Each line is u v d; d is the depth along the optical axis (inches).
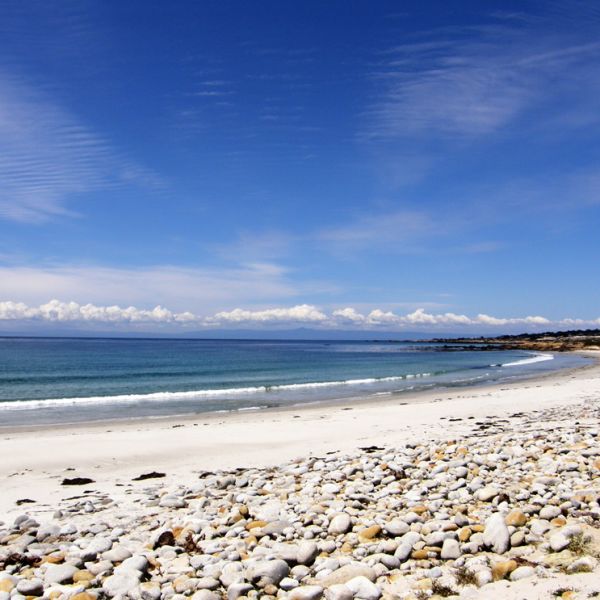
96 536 337.4
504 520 290.5
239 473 542.6
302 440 757.3
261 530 317.7
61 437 810.2
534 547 262.7
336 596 213.0
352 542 291.3
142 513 397.7
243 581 240.2
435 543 273.1
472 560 247.4
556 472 429.7
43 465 618.8
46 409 1253.7
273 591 230.1
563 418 861.2
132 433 844.0
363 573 238.1
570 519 299.1
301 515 349.1
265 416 1079.6
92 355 4178.2
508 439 626.8
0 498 469.4
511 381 1950.1
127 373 2413.9
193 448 713.6
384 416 997.2
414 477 454.0
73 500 457.1
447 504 354.3
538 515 316.5
